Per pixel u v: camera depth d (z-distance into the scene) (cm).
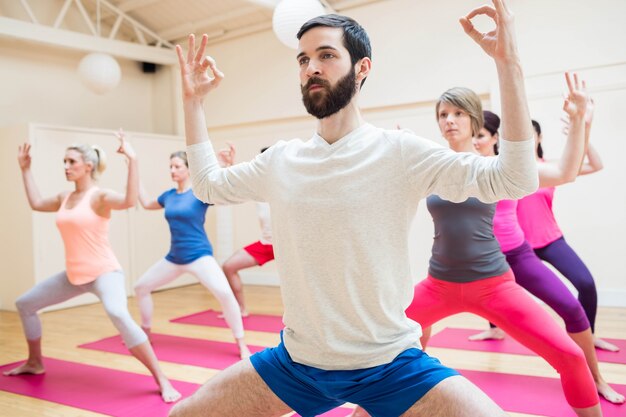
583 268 309
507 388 272
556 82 481
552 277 245
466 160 116
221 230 704
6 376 320
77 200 298
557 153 482
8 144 545
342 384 126
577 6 473
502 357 328
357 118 132
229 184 146
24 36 561
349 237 122
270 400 137
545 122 486
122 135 279
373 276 123
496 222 254
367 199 122
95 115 676
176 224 354
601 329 387
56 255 546
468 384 119
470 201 204
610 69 462
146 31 691
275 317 469
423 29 545
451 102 218
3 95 586
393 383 123
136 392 288
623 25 456
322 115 127
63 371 329
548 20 484
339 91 125
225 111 689
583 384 185
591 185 472
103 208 292
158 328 441
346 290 123
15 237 545
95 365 341
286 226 131
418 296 219
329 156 128
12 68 595
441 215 210
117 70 566
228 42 683
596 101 467
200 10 648
